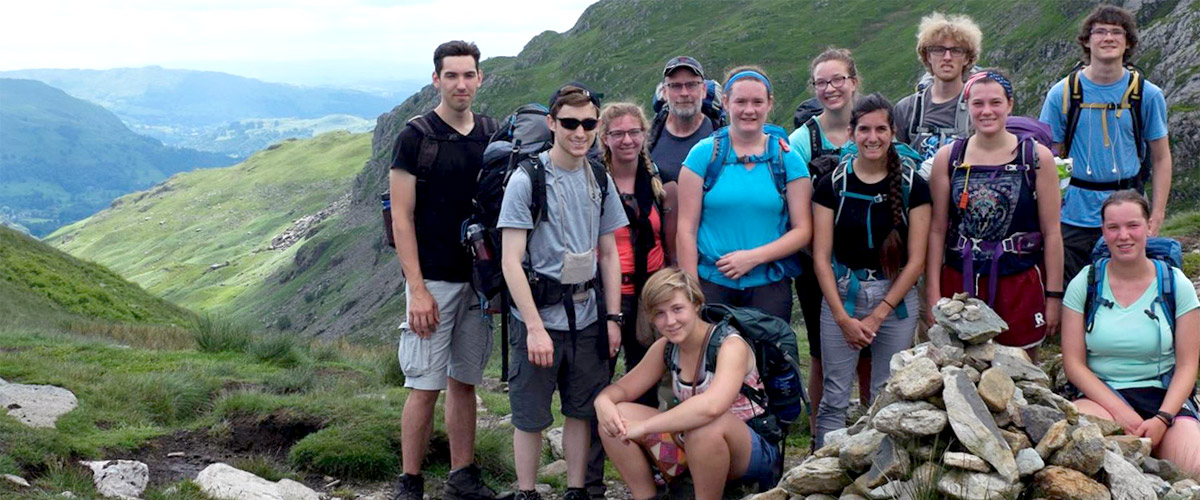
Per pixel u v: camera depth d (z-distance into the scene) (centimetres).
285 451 762
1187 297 567
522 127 568
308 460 711
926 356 497
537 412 586
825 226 595
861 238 586
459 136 585
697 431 529
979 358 486
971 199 578
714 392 524
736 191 598
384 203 620
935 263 600
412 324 588
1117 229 566
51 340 1400
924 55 696
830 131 662
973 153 585
